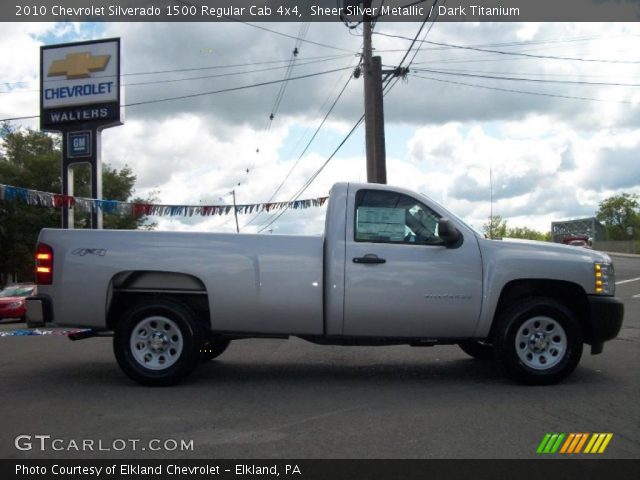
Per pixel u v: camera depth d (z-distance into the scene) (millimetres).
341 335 6684
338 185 6871
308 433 4926
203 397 6145
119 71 24906
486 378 7016
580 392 6246
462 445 4613
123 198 40562
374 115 18016
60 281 6707
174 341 6664
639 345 9250
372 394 6238
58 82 25297
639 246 69000
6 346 10273
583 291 6723
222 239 6727
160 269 6656
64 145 25266
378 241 6691
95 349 9672
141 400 6027
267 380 6977
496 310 6781
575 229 65688
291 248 6691
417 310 6586
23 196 16406
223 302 6637
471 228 6840
